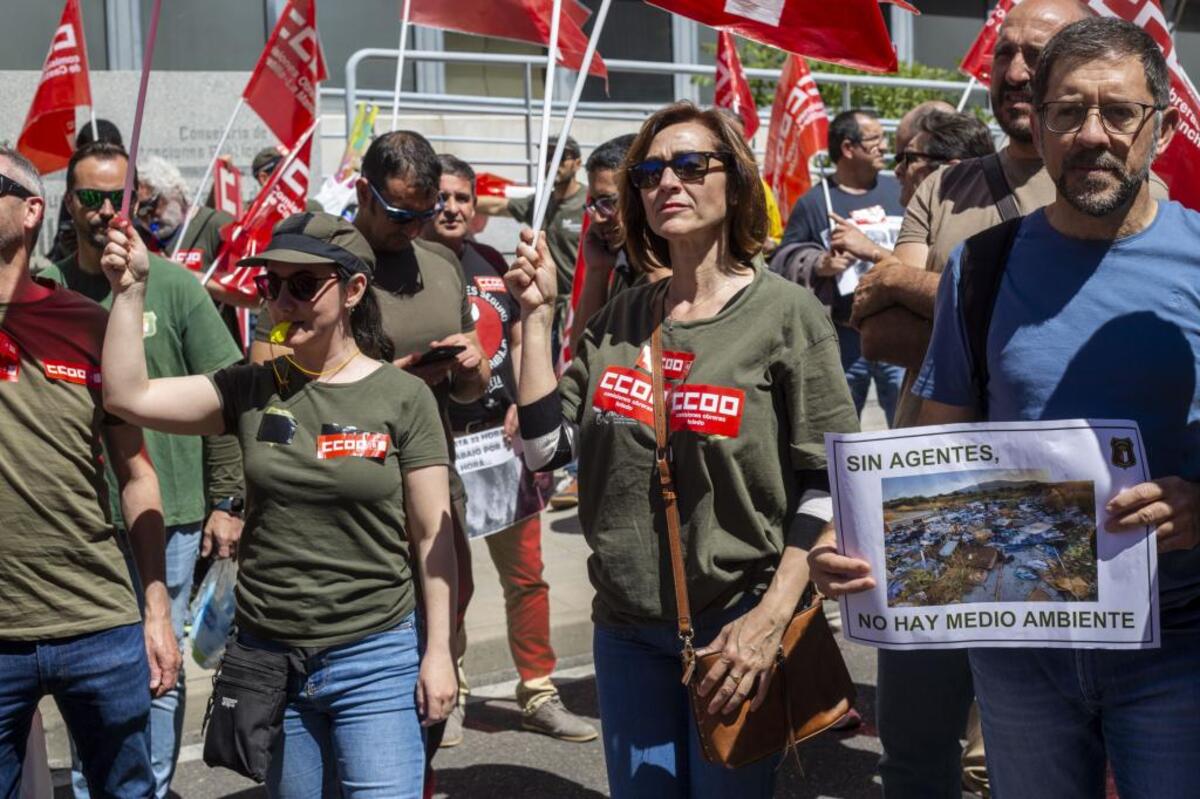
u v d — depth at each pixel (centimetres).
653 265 331
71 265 439
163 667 357
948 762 357
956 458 252
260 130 989
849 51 368
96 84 962
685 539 296
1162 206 255
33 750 357
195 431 330
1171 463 248
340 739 324
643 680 306
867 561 257
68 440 329
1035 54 346
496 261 524
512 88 1365
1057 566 248
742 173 302
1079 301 253
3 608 327
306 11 621
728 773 297
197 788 489
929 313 343
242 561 329
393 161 404
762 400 295
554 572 716
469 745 527
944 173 375
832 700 299
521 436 317
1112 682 254
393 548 327
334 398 323
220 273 613
